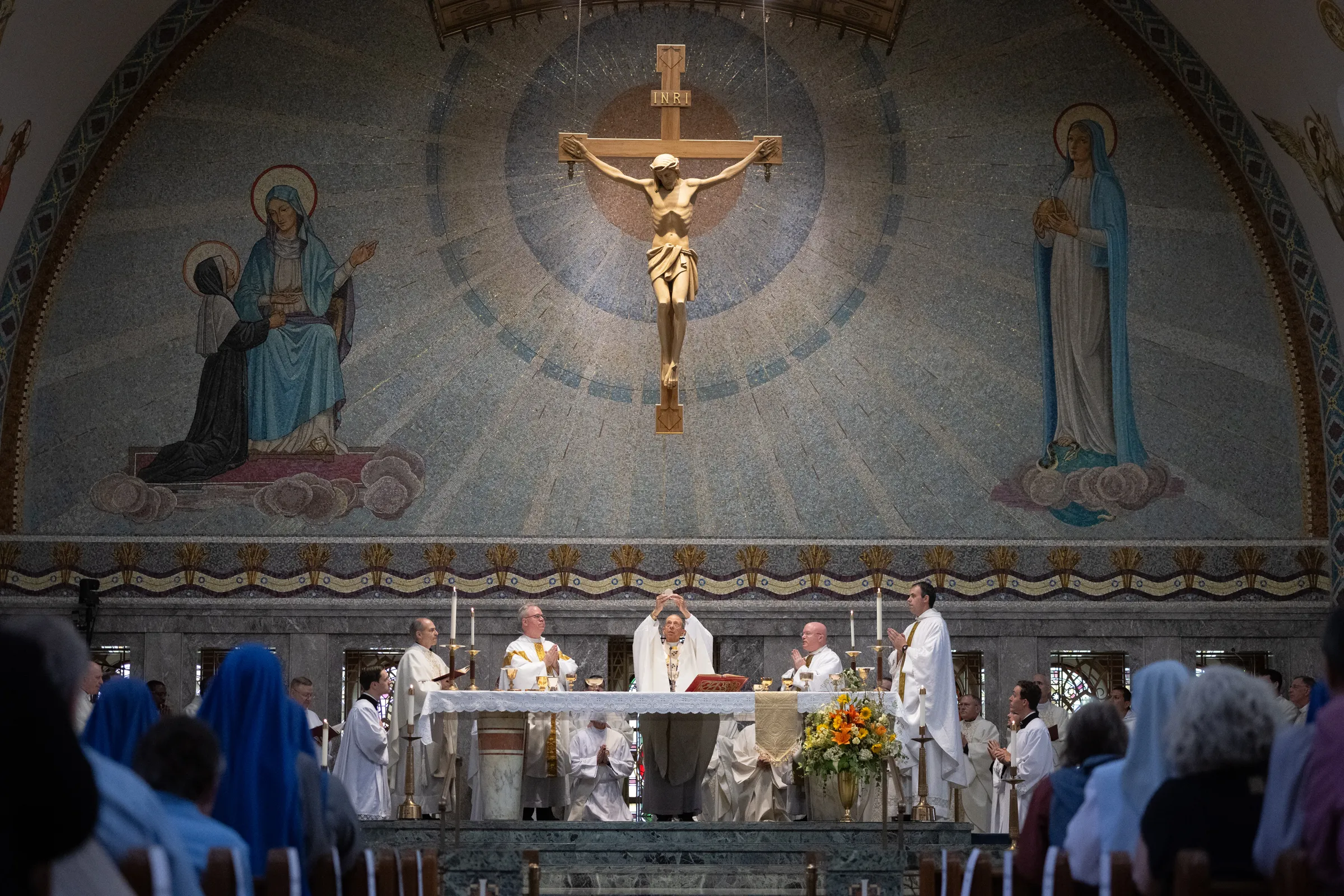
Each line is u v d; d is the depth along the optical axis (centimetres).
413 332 1501
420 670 1197
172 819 455
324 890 520
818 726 1007
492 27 1512
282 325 1489
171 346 1481
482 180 1516
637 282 1521
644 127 1523
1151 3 1462
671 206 1333
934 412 1502
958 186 1514
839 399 1508
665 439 1504
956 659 1488
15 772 328
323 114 1505
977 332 1505
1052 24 1509
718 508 1491
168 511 1459
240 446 1473
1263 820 445
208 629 1442
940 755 1146
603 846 980
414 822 1023
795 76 1524
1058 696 1473
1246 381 1486
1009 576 1473
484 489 1484
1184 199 1503
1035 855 547
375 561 1462
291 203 1500
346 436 1484
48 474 1455
